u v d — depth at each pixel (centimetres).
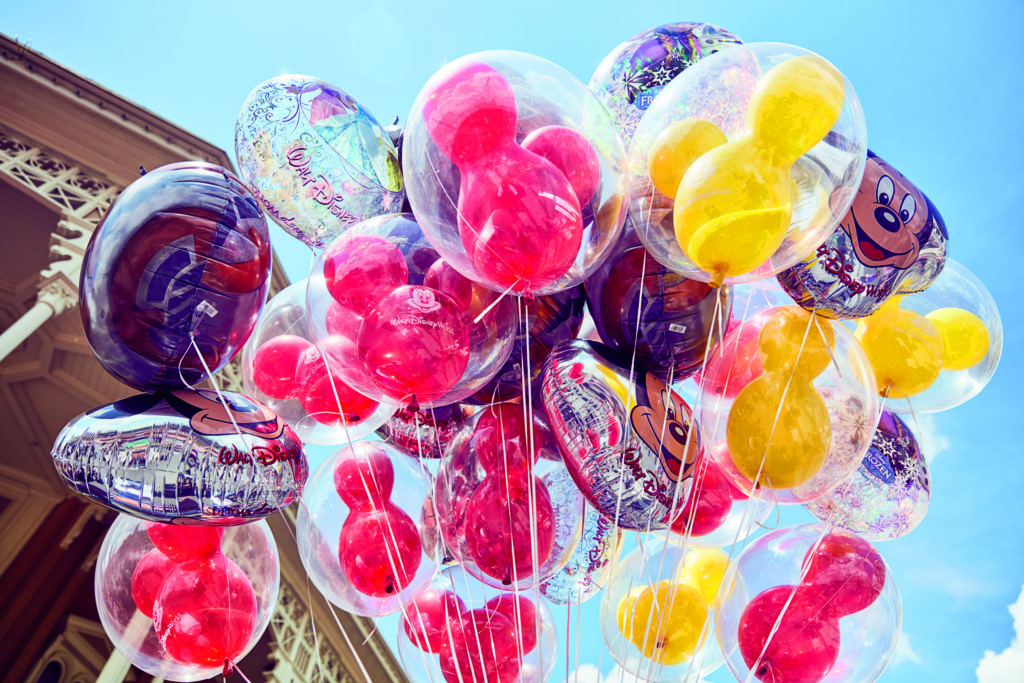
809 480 255
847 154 238
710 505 275
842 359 258
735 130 241
